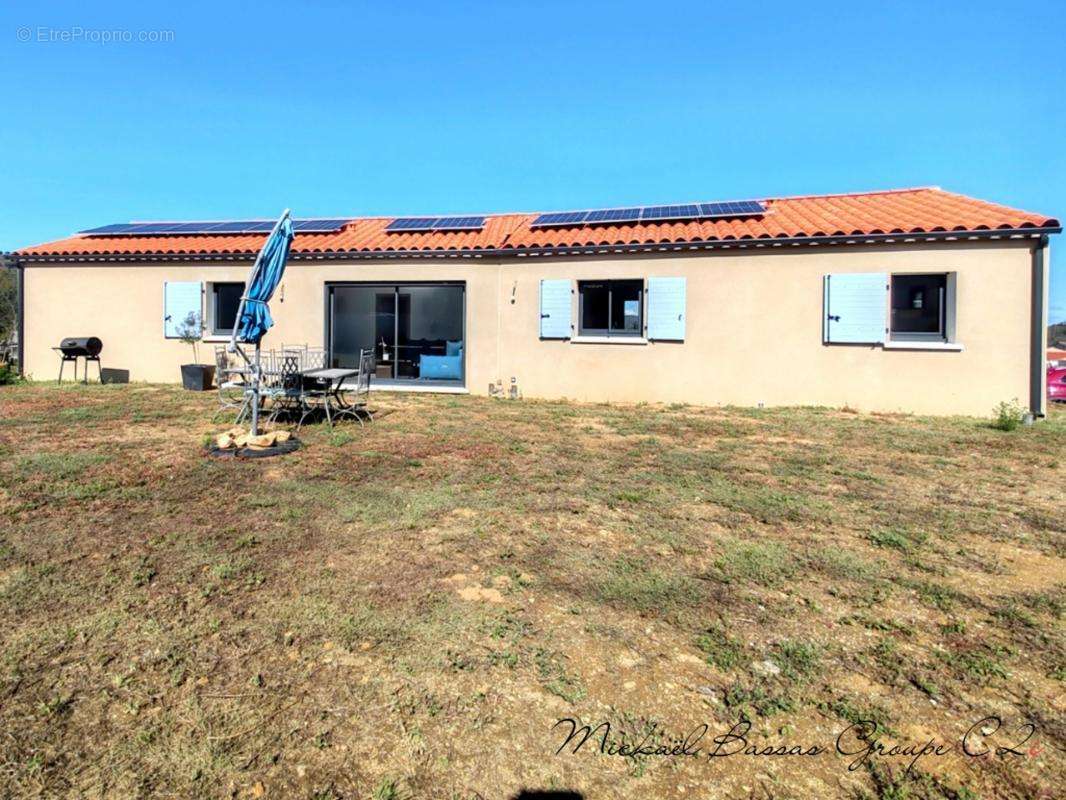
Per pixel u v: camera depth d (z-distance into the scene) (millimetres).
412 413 9992
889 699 2625
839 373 10977
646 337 11789
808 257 11039
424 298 13977
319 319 13188
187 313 13508
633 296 12102
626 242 11648
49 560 3799
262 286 7469
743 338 11391
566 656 2896
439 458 6711
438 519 4695
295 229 14383
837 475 6246
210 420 8719
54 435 7535
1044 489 5770
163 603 3301
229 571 3684
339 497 5180
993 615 3336
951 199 12406
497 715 2490
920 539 4414
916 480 6070
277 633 3033
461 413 10070
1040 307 9969
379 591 3488
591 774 2207
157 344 13688
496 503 5113
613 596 3484
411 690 2625
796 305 11125
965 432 8727
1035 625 3223
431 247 12867
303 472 5977
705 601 3443
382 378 14062
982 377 10305
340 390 9883
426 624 3135
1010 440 8109
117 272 13797
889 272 10625
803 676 2771
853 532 4574
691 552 4125
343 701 2549
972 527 4688
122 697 2537
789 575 3787
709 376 11570
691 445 7699
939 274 10562
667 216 12742
